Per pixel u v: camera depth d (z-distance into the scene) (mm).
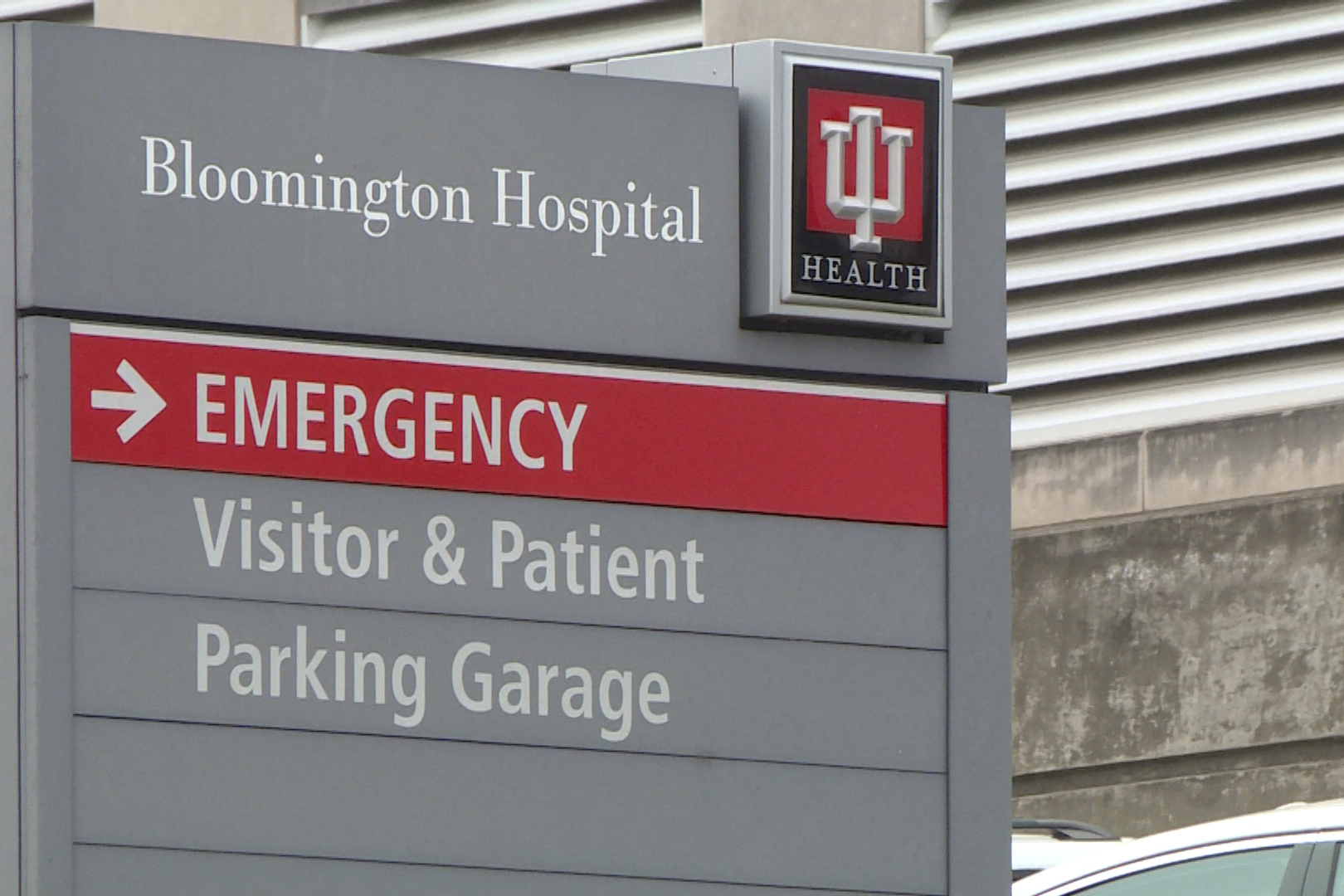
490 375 14375
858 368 15266
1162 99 53188
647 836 14375
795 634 14852
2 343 13469
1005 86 53844
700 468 14758
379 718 13914
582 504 14477
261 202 13953
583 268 14641
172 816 13406
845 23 53156
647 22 54750
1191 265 53594
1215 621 51688
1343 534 51219
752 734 14688
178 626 13539
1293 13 52031
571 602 14391
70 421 13391
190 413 13695
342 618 13898
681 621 14617
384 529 14047
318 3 56500
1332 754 50812
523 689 14227
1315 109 52312
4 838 13203
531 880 14102
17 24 13531
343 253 14109
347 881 13727
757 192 14969
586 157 14703
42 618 13211
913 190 15203
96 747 13289
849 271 15023
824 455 15047
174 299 13703
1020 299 55250
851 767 14875
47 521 13281
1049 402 54875
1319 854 24016
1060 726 52562
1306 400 52375
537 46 55719
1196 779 51625
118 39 13688
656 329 14773
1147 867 24938
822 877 14734
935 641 15180
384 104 14281
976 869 15078
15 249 13453
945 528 15289
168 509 13586
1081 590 52812
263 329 13906
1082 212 54344
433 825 13938
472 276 14391
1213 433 52438
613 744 14367
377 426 14102
